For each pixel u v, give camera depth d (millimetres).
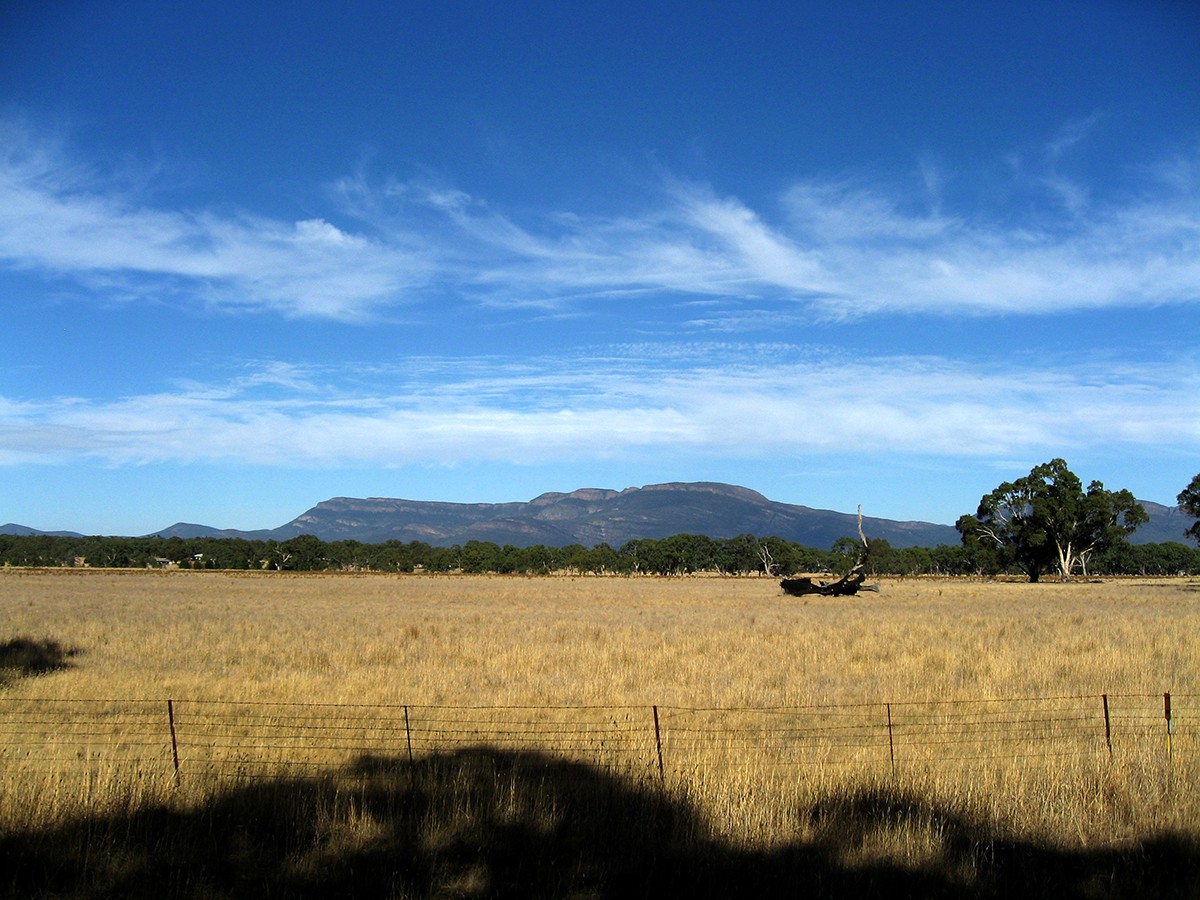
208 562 164875
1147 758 10672
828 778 10062
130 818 8797
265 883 7629
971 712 14734
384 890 7648
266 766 10992
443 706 15094
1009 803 9375
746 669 20359
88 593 61750
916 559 158250
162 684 17922
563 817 9070
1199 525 81812
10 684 17938
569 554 189375
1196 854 8375
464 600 58906
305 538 172125
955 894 7664
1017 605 48625
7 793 9141
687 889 7770
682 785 9680
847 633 29656
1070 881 7938
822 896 7598
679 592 73062
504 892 7660
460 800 9461
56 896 7488
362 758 11539
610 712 14852
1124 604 49125
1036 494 99000
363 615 41375
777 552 172125
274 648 25312
